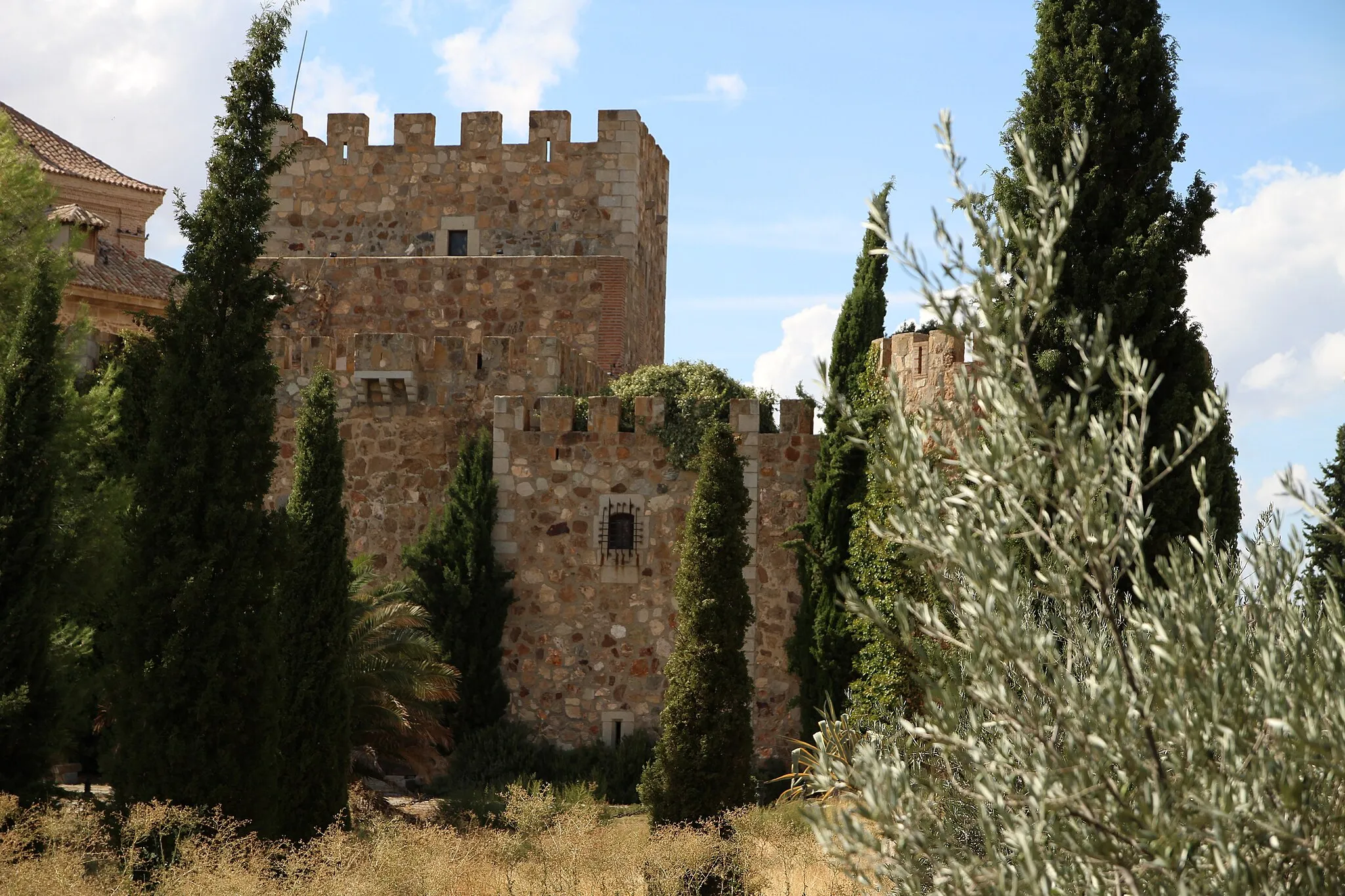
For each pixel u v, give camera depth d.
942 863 7.09
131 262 45.12
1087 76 20.52
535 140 40.94
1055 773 6.54
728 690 23.73
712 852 18.58
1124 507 6.79
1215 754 6.64
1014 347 7.08
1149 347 19.64
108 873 14.77
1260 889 6.19
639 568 32.25
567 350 35.00
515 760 30.64
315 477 23.77
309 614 23.02
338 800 22.56
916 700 21.95
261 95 20.73
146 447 21.44
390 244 41.16
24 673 18.11
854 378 30.59
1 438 18.66
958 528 6.86
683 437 32.25
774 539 31.62
